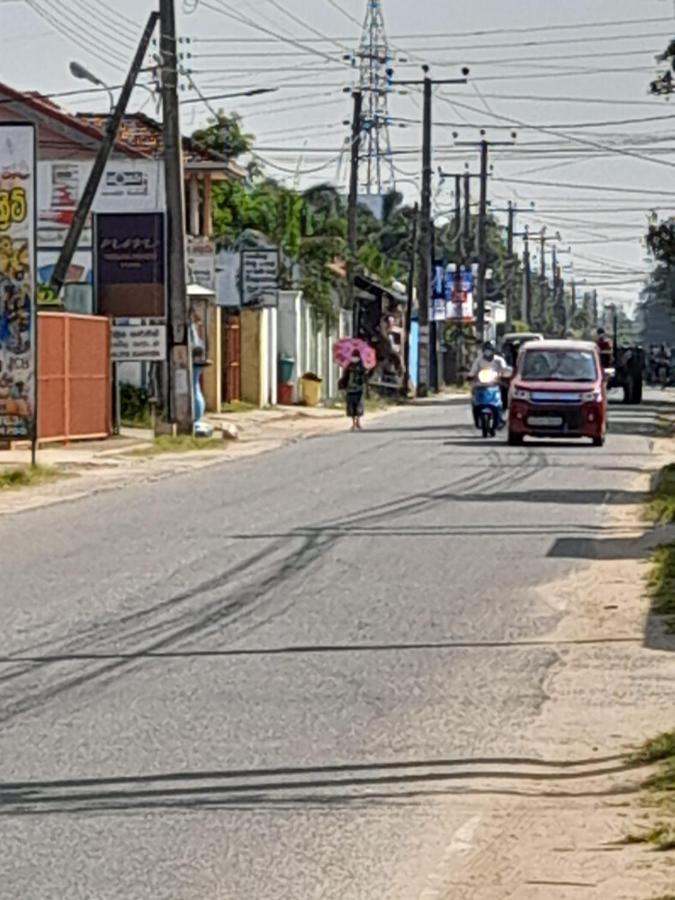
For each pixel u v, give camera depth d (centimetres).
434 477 3325
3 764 1098
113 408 4731
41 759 1111
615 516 2627
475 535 2366
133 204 5225
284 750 1144
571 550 2208
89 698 1305
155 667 1430
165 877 865
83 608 1728
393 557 2131
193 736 1181
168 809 998
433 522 2527
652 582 1891
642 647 1548
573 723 1241
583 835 950
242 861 895
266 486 3152
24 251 3422
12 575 1961
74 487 3155
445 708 1285
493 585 1912
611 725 1235
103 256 4622
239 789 1044
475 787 1056
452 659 1484
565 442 4456
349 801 1020
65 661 1453
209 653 1496
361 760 1120
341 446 4347
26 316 3425
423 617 1698
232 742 1165
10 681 1367
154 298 4609
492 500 2861
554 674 1424
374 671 1426
